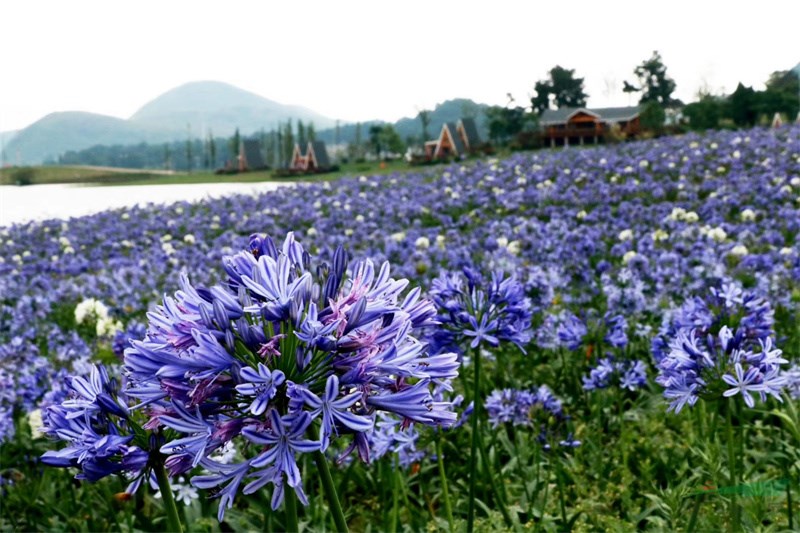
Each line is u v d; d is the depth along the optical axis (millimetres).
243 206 27641
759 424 5484
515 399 5324
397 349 2254
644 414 6234
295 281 2195
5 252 21734
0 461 5836
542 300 8398
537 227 15266
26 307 11430
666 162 25953
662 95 122062
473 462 3971
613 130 68000
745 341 4082
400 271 11609
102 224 25938
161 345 2178
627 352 7055
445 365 2377
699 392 3514
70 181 154875
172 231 23234
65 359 7289
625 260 11094
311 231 19359
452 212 21750
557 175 26859
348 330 2219
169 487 2346
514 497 4996
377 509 5238
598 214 17172
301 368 2148
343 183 32938
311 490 5277
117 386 2508
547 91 125625
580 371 7129
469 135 91750
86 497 5387
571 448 5641
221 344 2148
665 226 15133
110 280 13297
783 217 15172
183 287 2303
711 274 9164
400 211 21797
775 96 71312
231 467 2113
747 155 26000
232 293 2283
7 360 7395
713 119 72375
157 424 2189
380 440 4363
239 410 2195
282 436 2072
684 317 4461
